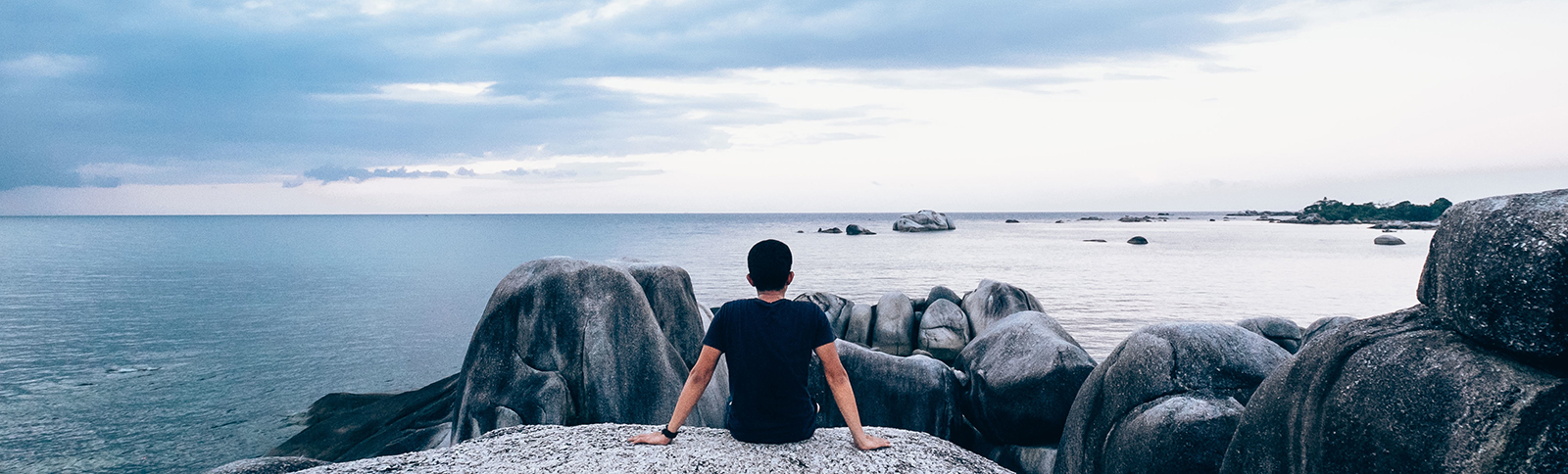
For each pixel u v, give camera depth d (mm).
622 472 3672
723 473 3658
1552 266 2975
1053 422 9141
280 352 20719
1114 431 6324
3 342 21984
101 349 21062
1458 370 3326
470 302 31797
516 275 9039
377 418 12219
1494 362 3240
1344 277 40875
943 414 9945
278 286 38000
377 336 23266
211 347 21406
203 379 17469
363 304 31062
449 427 10000
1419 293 4062
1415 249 67125
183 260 58156
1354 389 3793
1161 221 199500
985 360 10539
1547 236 3016
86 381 17203
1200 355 6266
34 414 14547
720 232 123875
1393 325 3975
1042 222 190625
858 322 22359
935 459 4078
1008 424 9508
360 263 54312
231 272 46250
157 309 29062
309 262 55281
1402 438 3434
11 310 28656
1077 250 68625
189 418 14352
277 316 27281
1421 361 3523
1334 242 80312
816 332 4016
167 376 17734
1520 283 3084
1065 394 9047
